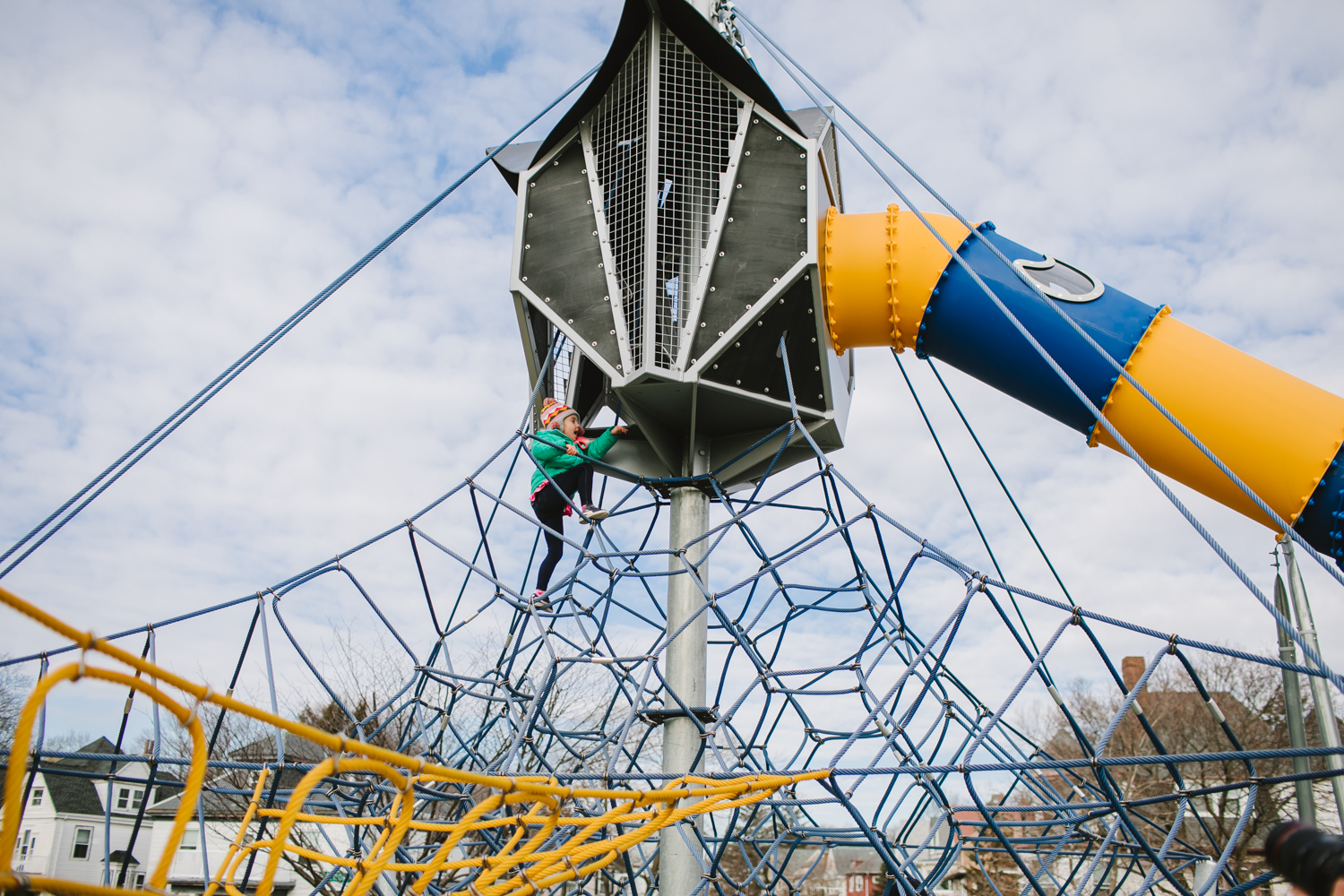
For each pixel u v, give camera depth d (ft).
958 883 72.95
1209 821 88.33
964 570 23.24
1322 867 10.84
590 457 33.32
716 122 32.42
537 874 16.83
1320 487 25.00
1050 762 19.44
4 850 7.87
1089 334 26.81
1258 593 19.06
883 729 25.46
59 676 8.16
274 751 69.31
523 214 33.35
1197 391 26.48
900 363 32.58
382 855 12.44
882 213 31.83
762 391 31.37
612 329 30.96
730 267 30.81
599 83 33.06
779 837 32.73
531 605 28.55
